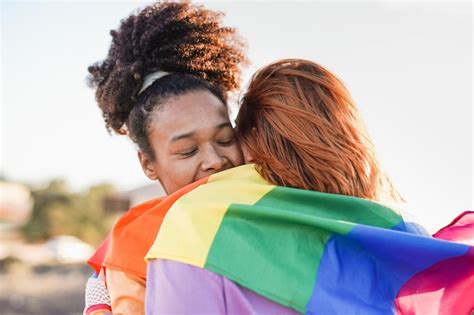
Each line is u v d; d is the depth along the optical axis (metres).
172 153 1.95
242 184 1.72
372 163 1.81
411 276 1.70
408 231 1.73
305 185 1.75
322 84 1.82
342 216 1.71
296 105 1.78
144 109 2.01
